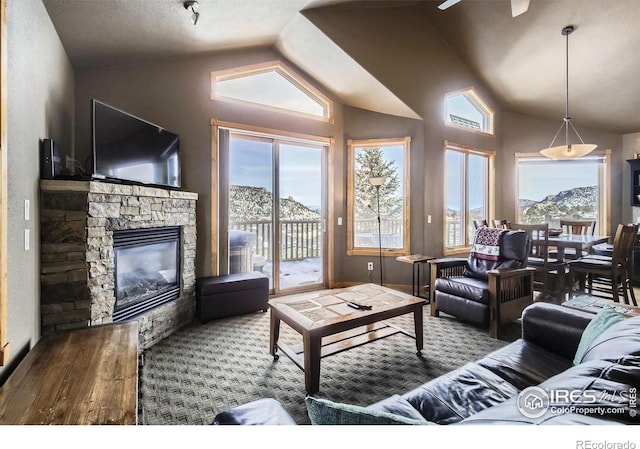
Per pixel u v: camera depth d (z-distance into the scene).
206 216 3.74
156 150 3.09
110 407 1.19
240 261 4.12
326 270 4.75
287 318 2.26
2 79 1.37
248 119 4.05
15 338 1.60
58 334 1.88
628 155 5.29
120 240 2.56
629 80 4.24
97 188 2.22
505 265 3.36
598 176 5.48
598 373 0.92
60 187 2.06
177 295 3.24
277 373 2.31
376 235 4.87
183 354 2.62
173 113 3.57
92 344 1.74
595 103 4.84
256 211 4.25
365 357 2.57
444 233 4.78
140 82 3.39
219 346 2.77
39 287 1.99
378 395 2.05
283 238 4.49
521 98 5.27
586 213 5.52
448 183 5.12
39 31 2.01
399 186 4.78
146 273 2.90
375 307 2.39
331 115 4.70
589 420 0.72
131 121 2.77
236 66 3.96
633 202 5.11
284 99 4.44
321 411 0.81
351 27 3.90
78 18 2.37
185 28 3.04
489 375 1.50
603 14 3.45
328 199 4.73
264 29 3.62
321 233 4.77
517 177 5.70
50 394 1.28
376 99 4.50
